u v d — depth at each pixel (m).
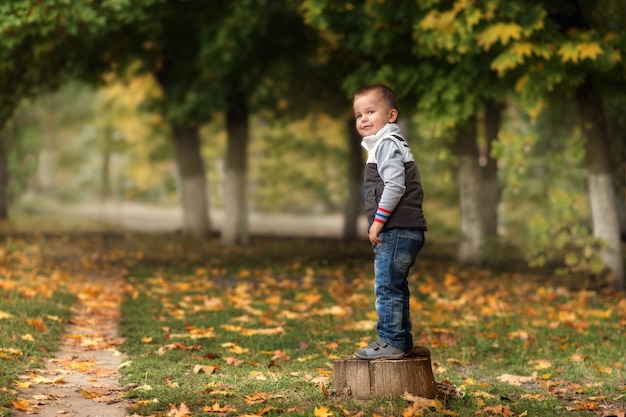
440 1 13.02
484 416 5.74
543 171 23.45
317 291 12.91
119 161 55.75
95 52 19.28
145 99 25.22
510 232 25.06
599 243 14.01
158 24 17.09
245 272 15.45
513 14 12.14
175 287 13.29
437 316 10.34
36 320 8.71
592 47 12.10
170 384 6.52
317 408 5.67
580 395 6.64
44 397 6.00
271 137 33.19
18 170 37.59
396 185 5.66
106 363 7.58
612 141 18.41
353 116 24.66
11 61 16.06
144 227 34.38
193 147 25.89
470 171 18.00
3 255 16.69
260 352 8.06
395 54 15.16
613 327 9.93
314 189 40.94
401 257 5.79
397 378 5.95
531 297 12.94
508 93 15.32
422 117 14.68
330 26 15.26
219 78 20.31
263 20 18.44
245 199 23.47
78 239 24.09
